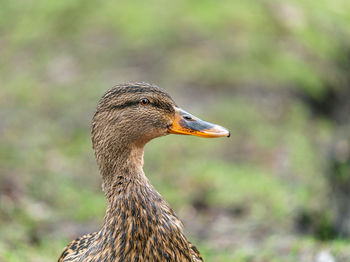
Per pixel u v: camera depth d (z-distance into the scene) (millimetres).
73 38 20156
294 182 12422
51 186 12055
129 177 5426
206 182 12727
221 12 20656
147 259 5160
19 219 9961
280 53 18672
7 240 8812
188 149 14352
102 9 21609
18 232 9281
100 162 5578
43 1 22875
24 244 8977
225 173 13078
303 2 20672
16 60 19547
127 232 5211
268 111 16141
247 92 16859
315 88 17688
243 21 20156
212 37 19281
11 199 10555
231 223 11172
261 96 16797
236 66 17891
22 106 16578
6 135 14844
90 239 5902
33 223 10062
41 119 15805
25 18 22219
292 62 18375
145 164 13719
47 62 18969
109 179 5539
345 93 18109
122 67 18062
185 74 17469
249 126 15383
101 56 18781
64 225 10609
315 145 14320
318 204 10594
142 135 5539
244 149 14422
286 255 8523
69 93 16969
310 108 17297
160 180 13086
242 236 10445
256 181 12578
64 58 19047
